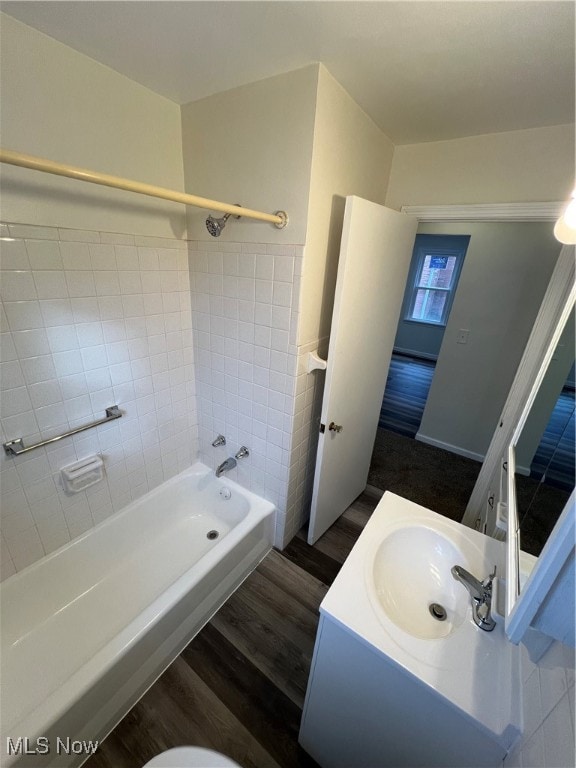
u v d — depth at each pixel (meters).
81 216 1.27
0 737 0.92
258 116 1.26
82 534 1.61
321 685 0.95
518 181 1.47
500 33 0.89
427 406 3.18
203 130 1.43
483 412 2.90
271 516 1.88
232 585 1.69
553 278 1.49
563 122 1.32
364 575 0.94
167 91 1.35
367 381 1.90
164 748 1.15
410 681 0.75
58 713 0.99
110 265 1.41
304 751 1.15
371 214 1.37
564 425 0.84
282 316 1.47
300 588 1.74
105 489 1.68
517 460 1.21
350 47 1.00
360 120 1.38
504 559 1.01
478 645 0.80
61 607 1.52
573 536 0.45
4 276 1.12
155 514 1.93
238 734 1.19
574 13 0.79
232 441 1.97
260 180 1.33
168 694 1.29
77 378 1.42
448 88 1.18
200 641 1.47
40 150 1.11
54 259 1.24
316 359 1.56
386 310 1.81
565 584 0.47
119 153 1.32
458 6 0.81
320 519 1.95
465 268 2.70
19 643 1.36
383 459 2.96
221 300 1.66
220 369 1.83
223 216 1.42
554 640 0.63
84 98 1.16
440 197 1.68
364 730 0.92
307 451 1.89
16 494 1.33
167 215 1.57
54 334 1.30
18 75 1.01
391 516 1.17
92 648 1.38
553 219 1.45
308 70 1.10
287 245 1.35
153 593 1.64
